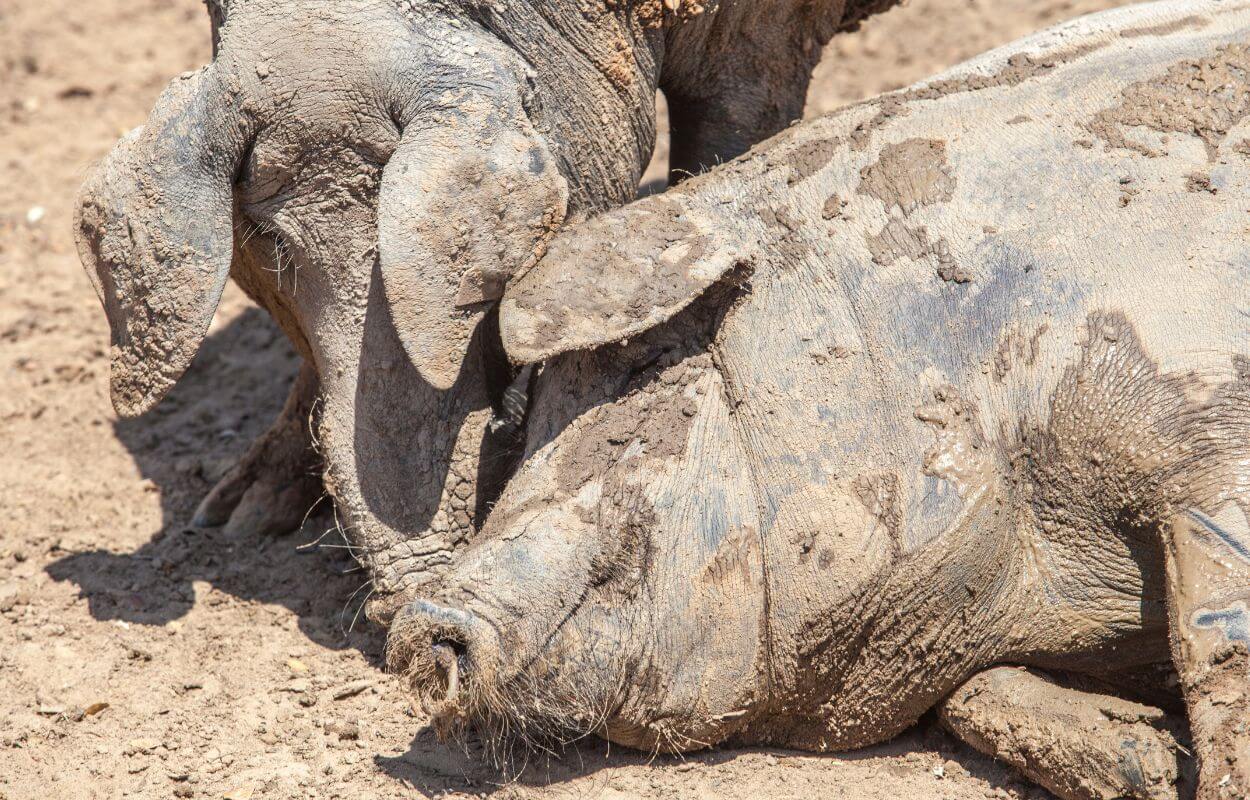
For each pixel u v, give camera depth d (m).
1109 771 10.42
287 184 11.95
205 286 11.91
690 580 11.14
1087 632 11.29
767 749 11.86
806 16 15.41
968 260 11.41
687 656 11.22
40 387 17.94
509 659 10.90
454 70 11.55
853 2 17.02
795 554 11.14
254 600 14.20
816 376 11.38
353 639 13.57
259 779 11.46
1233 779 9.43
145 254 11.89
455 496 12.15
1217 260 10.97
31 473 16.28
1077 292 11.11
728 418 11.53
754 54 15.30
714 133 15.76
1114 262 11.14
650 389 11.62
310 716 12.36
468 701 10.95
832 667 11.30
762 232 11.98
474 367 12.27
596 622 11.06
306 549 15.16
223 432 17.30
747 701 11.44
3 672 12.87
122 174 12.03
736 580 11.20
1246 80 11.93
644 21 13.36
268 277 12.78
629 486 11.21
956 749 11.72
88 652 13.20
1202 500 10.38
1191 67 12.12
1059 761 10.70
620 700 11.27
